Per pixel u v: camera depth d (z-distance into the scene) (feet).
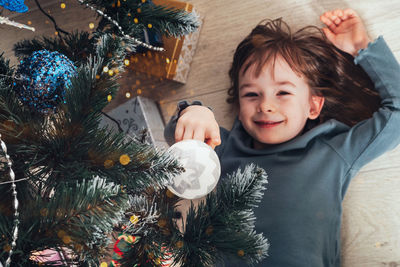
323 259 3.01
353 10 3.51
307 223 3.01
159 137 3.75
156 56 3.70
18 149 1.55
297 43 3.36
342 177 3.17
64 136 1.59
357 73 3.47
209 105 3.89
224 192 1.76
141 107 3.59
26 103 1.76
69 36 2.49
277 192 3.14
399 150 3.33
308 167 3.17
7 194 1.55
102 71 1.61
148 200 2.02
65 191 1.45
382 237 3.27
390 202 3.30
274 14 3.73
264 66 3.26
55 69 1.69
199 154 1.69
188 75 3.95
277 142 3.33
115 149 1.64
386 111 3.09
